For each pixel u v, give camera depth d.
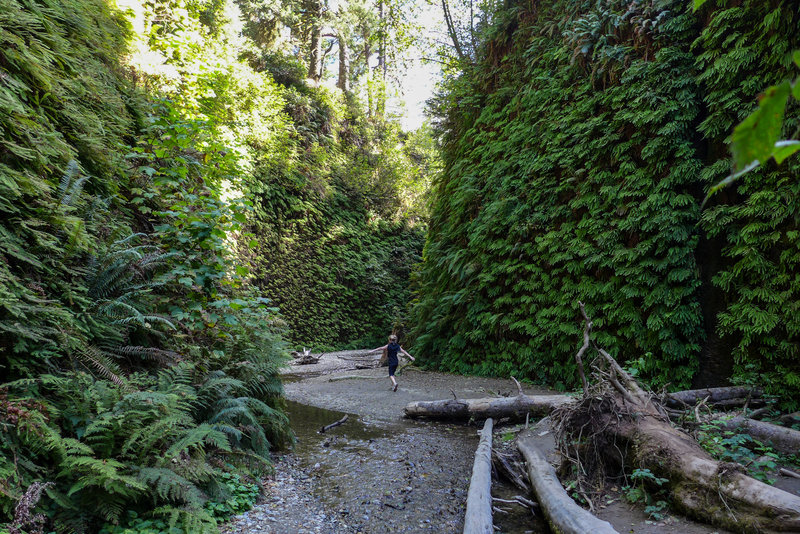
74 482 3.24
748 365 6.96
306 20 24.00
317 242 19.75
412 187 25.95
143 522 3.36
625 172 9.40
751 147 0.41
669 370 8.27
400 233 24.88
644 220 8.98
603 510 3.85
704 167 8.39
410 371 12.70
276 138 18.12
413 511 4.22
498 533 3.82
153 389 4.30
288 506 4.25
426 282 15.51
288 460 5.54
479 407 7.45
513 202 11.85
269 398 6.27
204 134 7.14
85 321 4.01
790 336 6.88
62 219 4.02
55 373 3.70
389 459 5.65
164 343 5.16
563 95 11.08
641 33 9.40
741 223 7.70
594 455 4.48
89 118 5.20
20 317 3.32
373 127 26.50
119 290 4.61
